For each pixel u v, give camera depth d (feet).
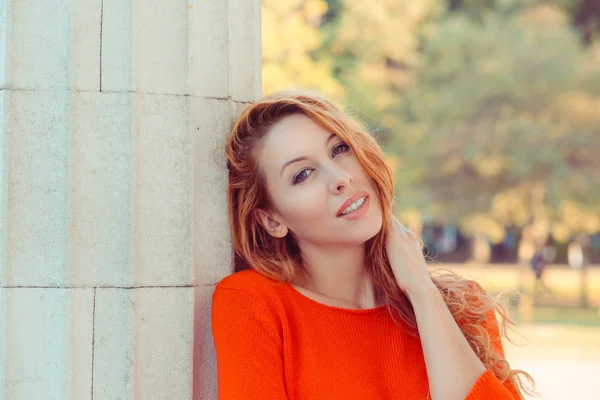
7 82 6.60
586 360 36.91
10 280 6.59
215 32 7.37
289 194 7.38
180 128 6.96
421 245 8.05
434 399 7.00
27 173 6.65
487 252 109.29
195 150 7.22
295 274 7.52
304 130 7.35
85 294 6.63
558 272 103.35
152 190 6.84
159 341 6.84
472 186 81.97
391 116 77.10
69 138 6.63
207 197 7.36
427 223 111.34
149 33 6.84
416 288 7.42
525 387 7.91
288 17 41.11
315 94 7.60
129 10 6.76
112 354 6.67
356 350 7.25
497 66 76.28
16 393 6.58
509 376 7.68
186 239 6.97
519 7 80.28
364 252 7.77
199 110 7.25
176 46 6.95
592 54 78.43
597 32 86.58
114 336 6.68
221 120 7.47
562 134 77.71
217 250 7.48
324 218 7.34
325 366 7.13
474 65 77.10
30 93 6.66
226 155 7.53
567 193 79.25
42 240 6.65
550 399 27.53
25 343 6.60
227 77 7.47
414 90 78.28
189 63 6.97
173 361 6.89
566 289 83.71
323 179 7.34
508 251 113.80
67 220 6.61
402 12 75.05
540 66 76.33
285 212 7.47
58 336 6.59
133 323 6.68
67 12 6.64
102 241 6.70
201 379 7.22
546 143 77.82
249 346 6.91
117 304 6.70
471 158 77.97
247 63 7.86
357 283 7.73
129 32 6.76
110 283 6.71
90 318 6.64
